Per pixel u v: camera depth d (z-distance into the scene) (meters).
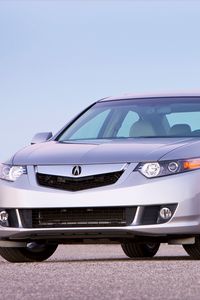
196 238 13.59
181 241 13.55
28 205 13.73
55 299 8.20
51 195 13.59
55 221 13.64
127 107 15.94
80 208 13.48
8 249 14.68
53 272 11.12
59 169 13.73
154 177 13.39
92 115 16.09
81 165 13.64
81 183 13.55
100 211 13.45
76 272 11.07
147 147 13.91
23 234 13.83
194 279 9.95
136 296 8.35
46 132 15.82
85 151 14.02
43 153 14.30
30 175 13.94
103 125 15.75
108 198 13.34
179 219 13.33
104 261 13.95
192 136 14.75
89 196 13.41
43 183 13.80
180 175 13.39
